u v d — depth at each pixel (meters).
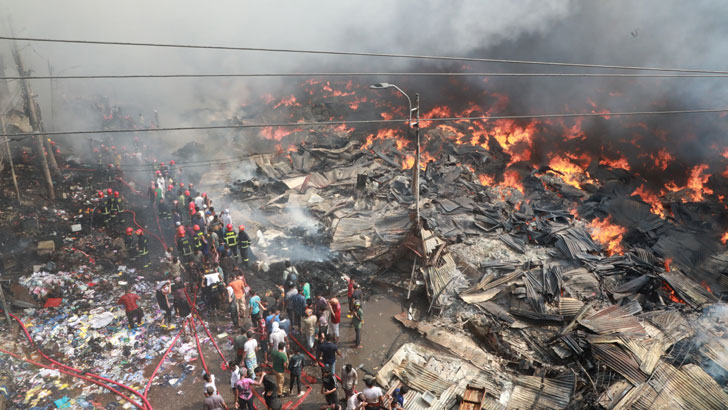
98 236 21.19
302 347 14.03
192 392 12.48
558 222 20.41
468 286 16.08
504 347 13.56
